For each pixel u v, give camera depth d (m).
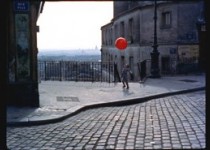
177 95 13.27
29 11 9.47
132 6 26.92
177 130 6.89
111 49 34.44
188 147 5.57
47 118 8.03
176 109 9.68
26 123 7.73
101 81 17.31
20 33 9.49
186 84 16.16
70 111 9.02
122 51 29.97
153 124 7.59
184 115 8.60
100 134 6.73
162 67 24.33
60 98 11.49
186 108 9.79
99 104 10.55
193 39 23.31
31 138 6.56
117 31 31.69
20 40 9.51
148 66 24.53
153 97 12.41
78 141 6.25
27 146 5.97
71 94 12.53
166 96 13.02
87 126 7.55
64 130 7.20
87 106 10.16
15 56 9.52
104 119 8.38
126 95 12.38
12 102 9.67
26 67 9.63
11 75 9.57
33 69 9.69
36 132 7.07
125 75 14.59
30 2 9.27
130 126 7.43
